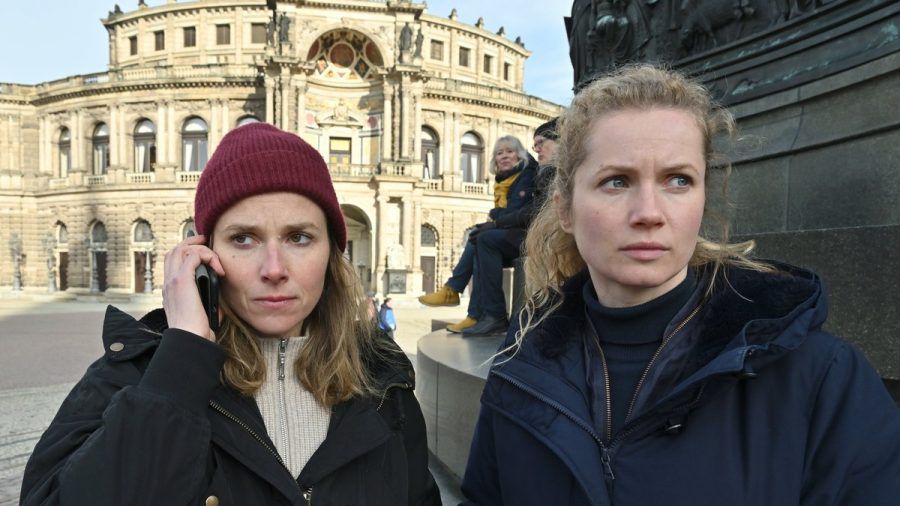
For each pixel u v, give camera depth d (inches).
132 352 54.2
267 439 55.3
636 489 46.3
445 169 1612.9
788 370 46.1
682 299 51.7
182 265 55.5
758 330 44.4
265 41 1756.9
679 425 46.6
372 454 60.9
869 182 112.6
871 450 41.4
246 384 56.9
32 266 1679.4
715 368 43.4
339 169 1477.6
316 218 59.4
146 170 1582.2
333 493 56.3
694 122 49.5
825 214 122.5
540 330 58.9
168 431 46.7
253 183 55.7
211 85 1515.7
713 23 157.6
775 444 44.3
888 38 110.6
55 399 318.3
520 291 196.7
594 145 50.2
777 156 135.2
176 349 50.3
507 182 201.5
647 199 46.4
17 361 470.9
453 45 1852.9
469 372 129.3
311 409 61.4
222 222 57.2
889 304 90.9
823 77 123.4
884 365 91.0
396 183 1443.2
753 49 145.7
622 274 48.3
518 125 1728.6
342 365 61.9
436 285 1588.3
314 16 1421.0
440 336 196.9
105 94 1561.3
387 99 1473.9
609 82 53.2
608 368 53.6
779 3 140.2
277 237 57.2
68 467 45.5
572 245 67.5
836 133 120.6
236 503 52.4
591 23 208.7
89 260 1593.3
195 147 1558.8
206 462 52.6
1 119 1653.5
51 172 1658.5
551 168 143.6
